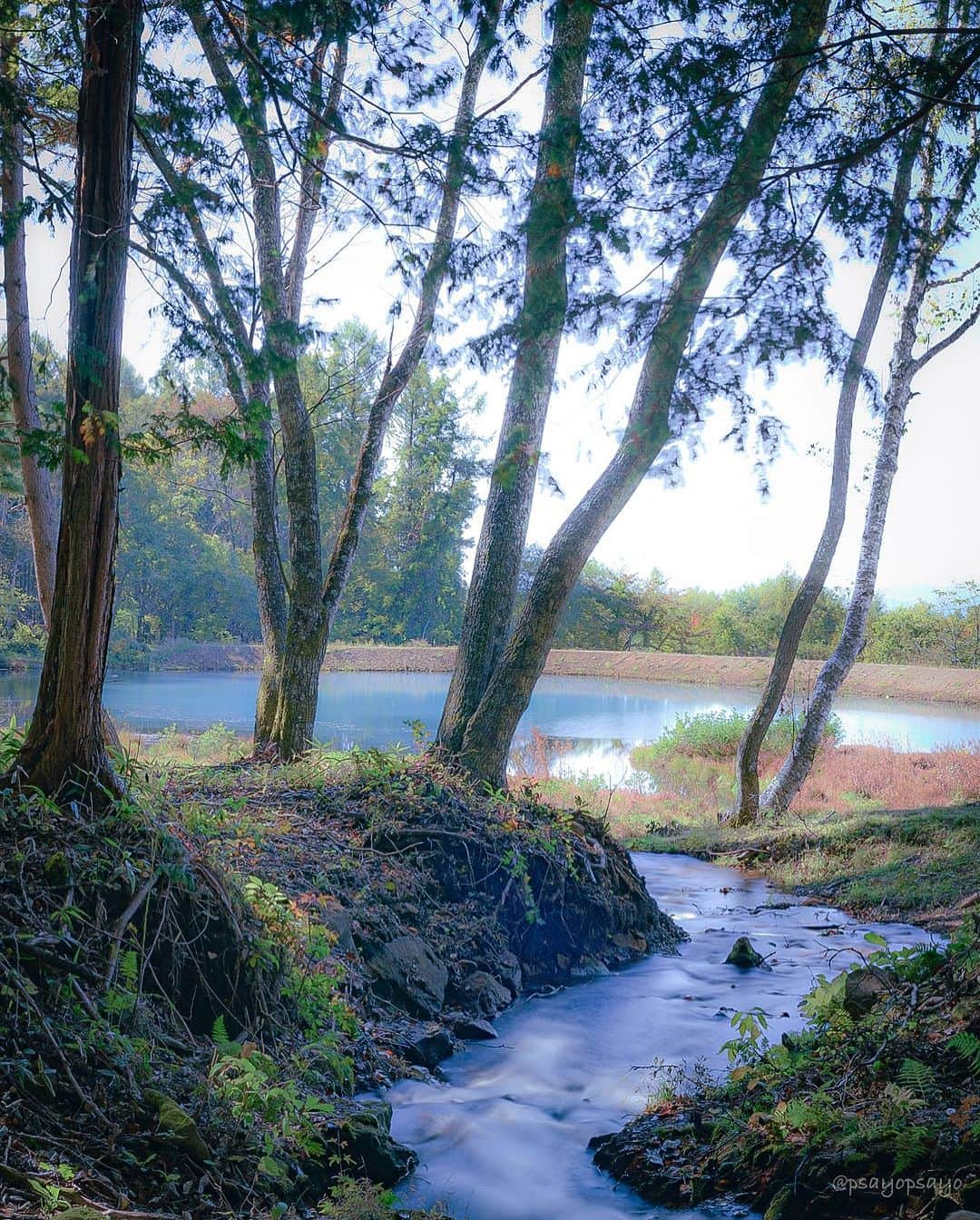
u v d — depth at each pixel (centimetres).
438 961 712
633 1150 462
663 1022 701
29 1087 365
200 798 806
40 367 775
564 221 620
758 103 600
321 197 741
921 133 599
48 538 1130
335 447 6316
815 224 611
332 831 803
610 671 5828
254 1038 505
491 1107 539
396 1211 397
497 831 849
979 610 6209
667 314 649
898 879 1172
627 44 593
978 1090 390
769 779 2206
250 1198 372
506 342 681
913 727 3525
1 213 676
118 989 439
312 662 1098
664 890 1255
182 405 704
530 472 1040
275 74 592
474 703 1002
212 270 789
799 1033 536
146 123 770
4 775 527
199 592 6112
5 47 749
